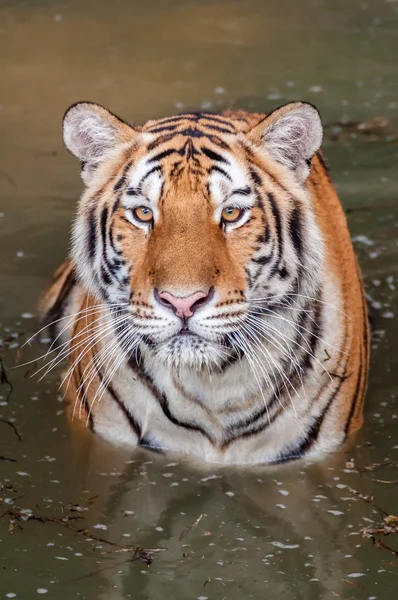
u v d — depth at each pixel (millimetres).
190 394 8531
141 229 7945
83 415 9352
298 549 7691
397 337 10617
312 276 8297
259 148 8227
